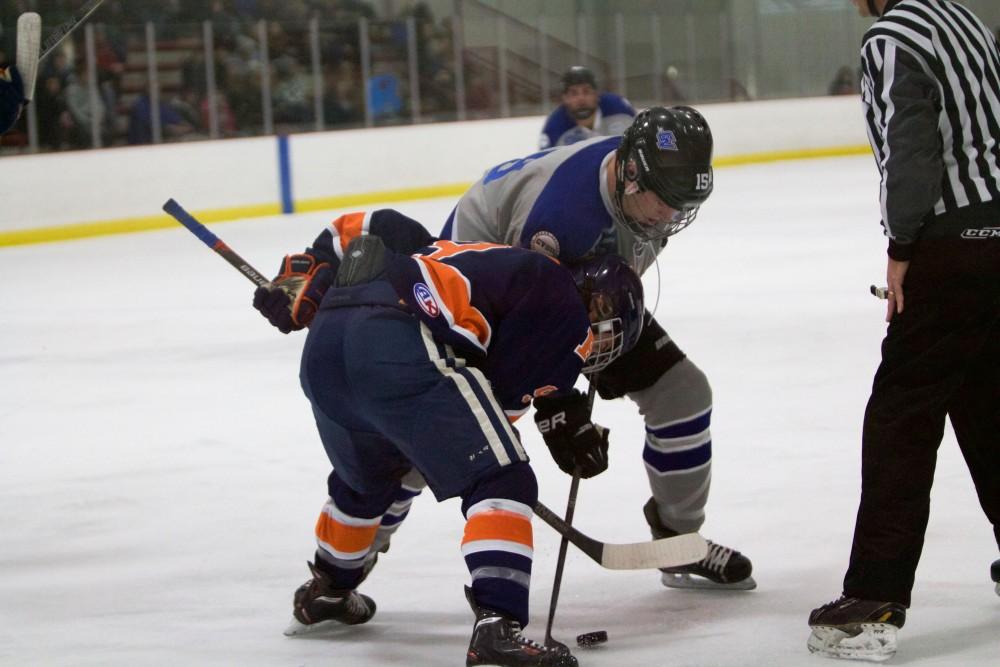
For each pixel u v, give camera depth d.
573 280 5.89
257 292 6.71
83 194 29.23
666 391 6.93
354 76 34.75
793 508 8.50
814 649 5.95
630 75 40.53
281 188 32.31
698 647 6.16
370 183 33.72
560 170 6.34
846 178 34.94
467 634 6.55
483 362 5.79
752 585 7.05
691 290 18.84
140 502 9.42
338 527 6.37
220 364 14.98
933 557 7.30
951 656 5.84
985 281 5.68
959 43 5.66
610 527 8.35
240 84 32.91
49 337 17.31
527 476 5.57
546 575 7.47
